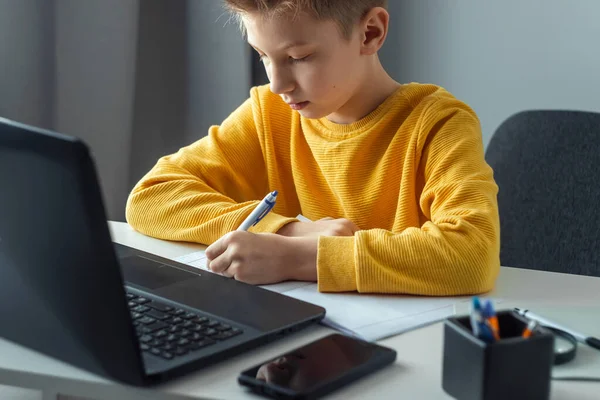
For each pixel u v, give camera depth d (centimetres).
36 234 67
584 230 140
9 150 64
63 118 170
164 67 188
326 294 98
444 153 119
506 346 67
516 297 100
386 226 130
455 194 112
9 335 78
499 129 149
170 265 102
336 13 114
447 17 192
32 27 163
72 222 64
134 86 180
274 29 111
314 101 119
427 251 100
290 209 145
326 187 138
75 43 168
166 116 190
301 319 86
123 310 67
